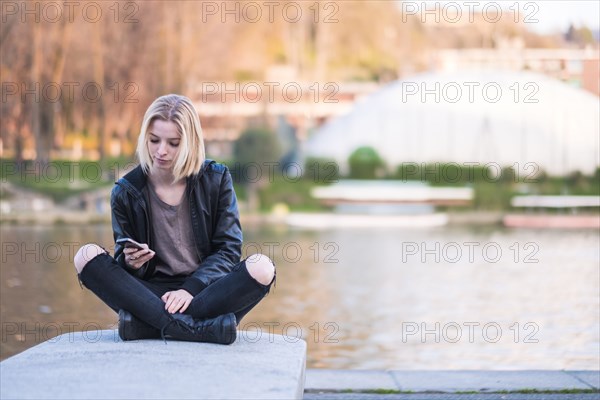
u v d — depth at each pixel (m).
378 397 5.51
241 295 4.07
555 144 39.47
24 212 29.19
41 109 36.59
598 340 9.12
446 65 51.66
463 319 10.84
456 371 6.26
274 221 31.98
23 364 3.53
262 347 3.96
